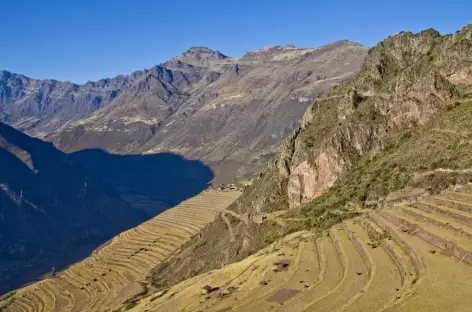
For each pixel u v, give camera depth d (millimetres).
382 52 134500
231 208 168875
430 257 56625
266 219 127375
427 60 114875
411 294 48656
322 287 63281
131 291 154875
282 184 138125
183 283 112250
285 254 85812
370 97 125938
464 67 101000
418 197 79812
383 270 60719
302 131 142750
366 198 94938
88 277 196250
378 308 49438
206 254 151000
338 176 116188
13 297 198375
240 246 131875
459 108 96000
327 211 102312
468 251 53062
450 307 44000
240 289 75625
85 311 151875
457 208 66750
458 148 82500
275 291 66312
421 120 104188
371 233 76062
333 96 143375
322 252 78062
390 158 100875
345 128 120188
